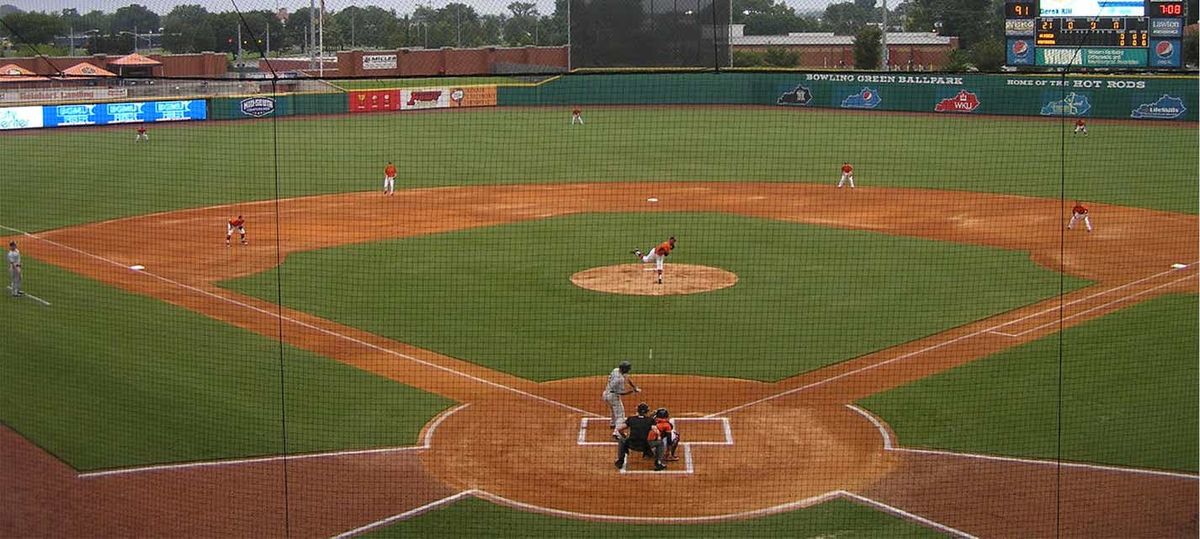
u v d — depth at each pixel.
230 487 18.22
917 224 39.62
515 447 19.77
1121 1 57.84
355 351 25.05
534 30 95.31
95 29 101.50
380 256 34.66
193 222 40.94
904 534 16.61
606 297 29.50
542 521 17.08
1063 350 24.64
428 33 102.94
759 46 82.94
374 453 19.56
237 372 23.64
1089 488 18.05
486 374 23.53
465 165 55.09
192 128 65.50
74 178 50.47
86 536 16.39
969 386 22.56
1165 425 20.48
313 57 73.56
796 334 26.14
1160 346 24.83
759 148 58.34
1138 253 34.41
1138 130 58.34
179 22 97.44
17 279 29.70
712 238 37.31
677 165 54.25
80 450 19.58
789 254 34.72
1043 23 58.06
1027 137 58.16
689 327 26.72
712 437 20.12
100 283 31.36
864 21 125.31
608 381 21.03
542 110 73.75
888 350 24.92
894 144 58.00
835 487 18.14
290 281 31.52
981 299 29.08
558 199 45.50
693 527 16.86
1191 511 17.22
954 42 81.88
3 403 21.59
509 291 30.16
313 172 53.03
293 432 20.44
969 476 18.52
